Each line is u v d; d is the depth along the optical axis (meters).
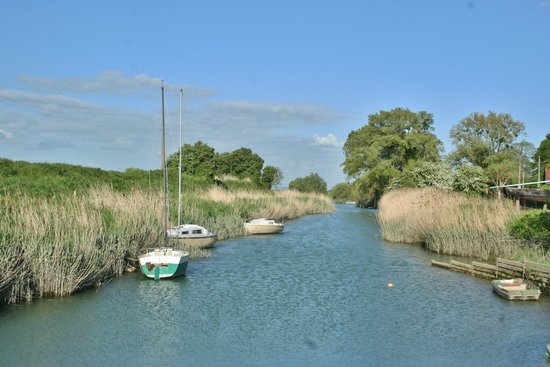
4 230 22.61
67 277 23.16
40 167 48.06
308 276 28.94
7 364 15.74
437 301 23.28
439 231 38.19
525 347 17.31
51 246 23.22
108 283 26.25
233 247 41.09
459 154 93.81
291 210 73.94
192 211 44.75
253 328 19.44
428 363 16.03
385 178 93.31
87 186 42.53
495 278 27.70
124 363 15.95
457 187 62.91
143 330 19.03
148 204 36.53
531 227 30.83
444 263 31.86
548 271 23.98
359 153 101.06
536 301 23.12
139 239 31.06
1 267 20.72
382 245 42.72
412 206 46.09
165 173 29.98
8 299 21.70
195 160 78.25
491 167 85.12
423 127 103.44
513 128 93.81
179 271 27.83
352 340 18.12
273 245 42.50
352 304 22.89
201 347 17.39
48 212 25.81
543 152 88.44
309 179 144.25
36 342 17.59
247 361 16.19
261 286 26.31
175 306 22.30
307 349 17.28
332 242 44.84
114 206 33.75
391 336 18.53
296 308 22.17
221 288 25.77
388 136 93.75
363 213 88.00
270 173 119.25
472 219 36.91
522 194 46.06
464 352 16.89
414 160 92.75
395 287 26.16
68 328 19.08
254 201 63.81
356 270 30.88
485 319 20.41
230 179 86.06
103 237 27.64
